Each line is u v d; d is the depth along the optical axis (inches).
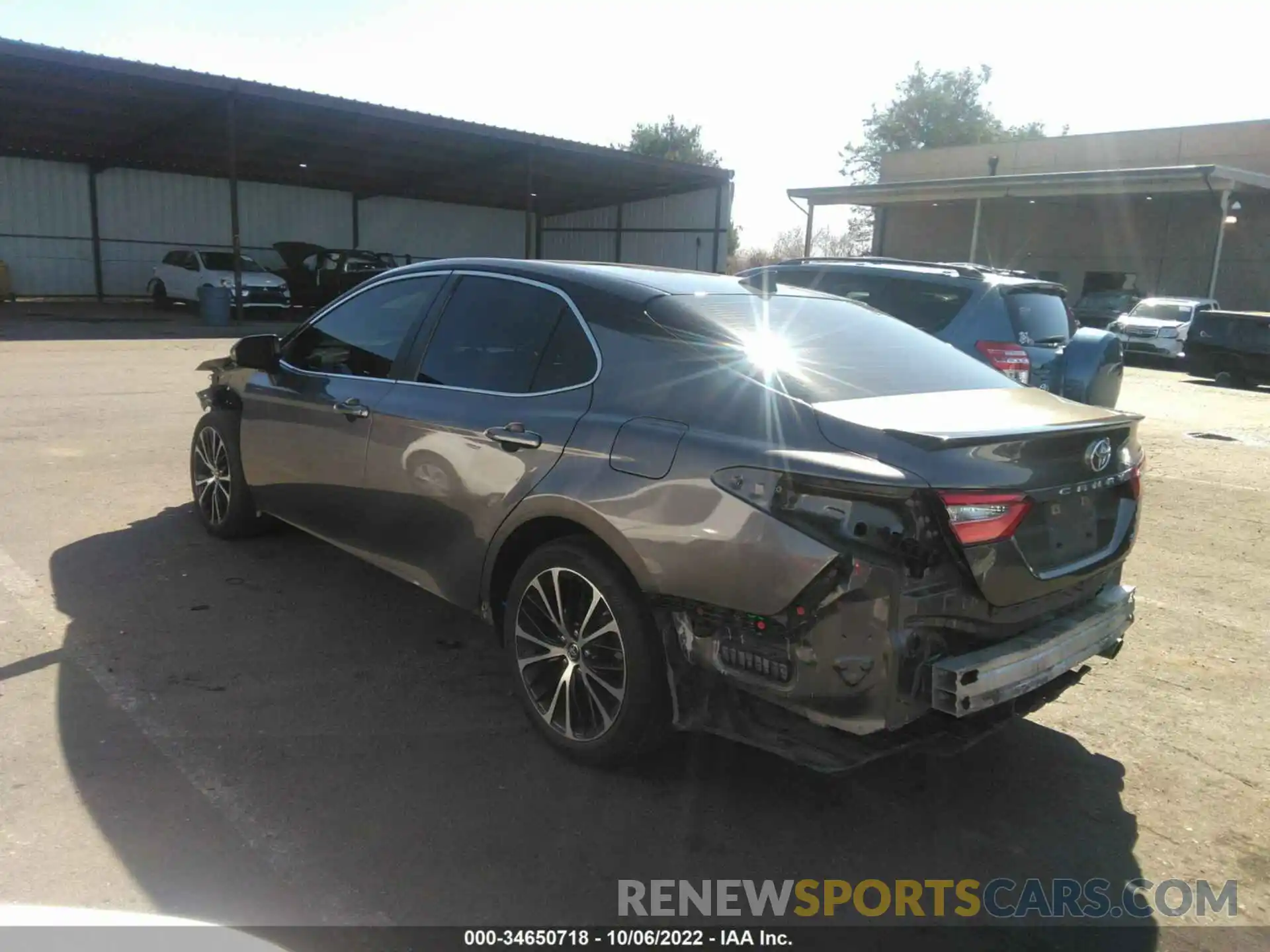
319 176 1278.3
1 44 722.2
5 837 107.7
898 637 103.3
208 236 1257.4
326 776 125.2
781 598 106.2
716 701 117.3
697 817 121.4
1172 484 339.6
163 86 836.6
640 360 130.3
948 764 138.6
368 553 169.5
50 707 138.6
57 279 1151.0
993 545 108.0
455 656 165.0
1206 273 1216.2
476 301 156.4
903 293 317.7
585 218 1507.1
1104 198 1306.6
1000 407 127.5
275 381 190.9
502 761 131.7
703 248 1320.1
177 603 181.5
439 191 1390.3
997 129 2474.2
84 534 219.8
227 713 140.3
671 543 114.9
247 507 211.3
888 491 102.1
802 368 126.9
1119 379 319.6
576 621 130.3
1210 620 201.2
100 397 406.0
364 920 98.7
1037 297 311.7
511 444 135.4
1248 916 107.6
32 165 1113.4
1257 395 699.4
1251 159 1187.3
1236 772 138.9
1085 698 162.1
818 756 110.6
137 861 105.1
